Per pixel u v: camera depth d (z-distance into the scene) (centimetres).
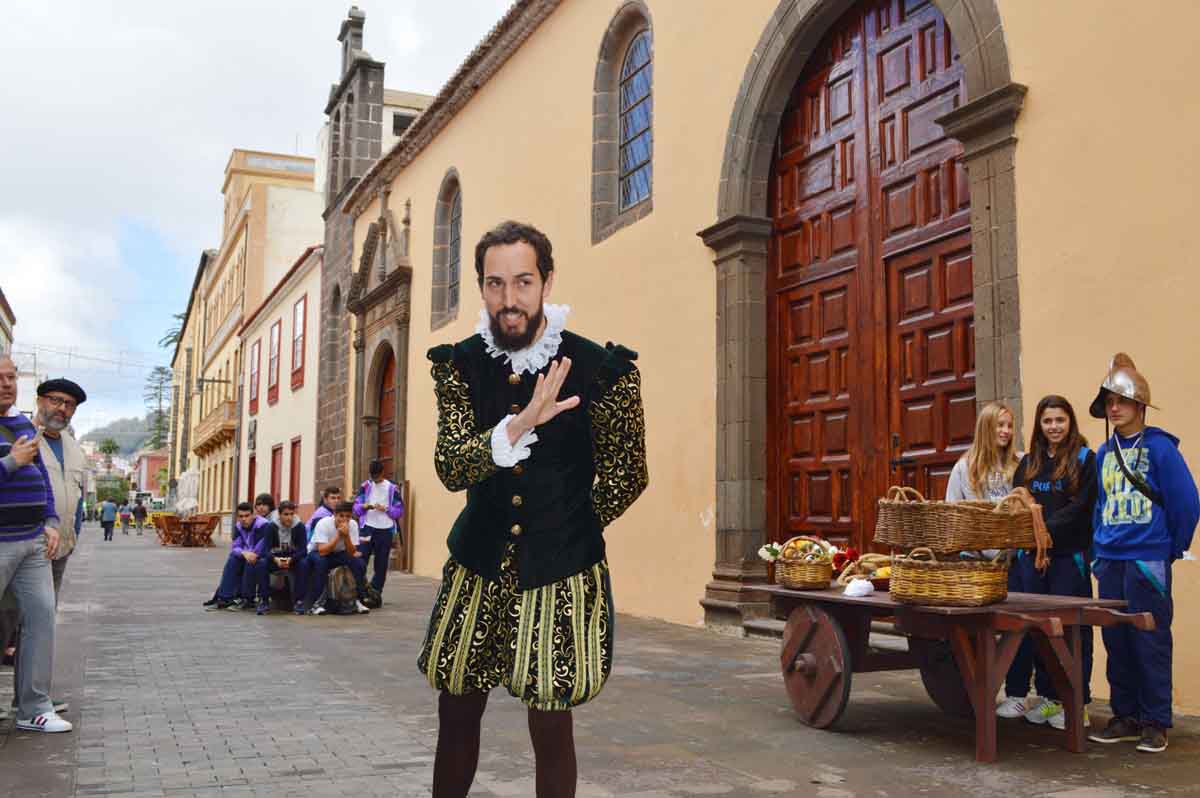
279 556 1077
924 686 555
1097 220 557
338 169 2364
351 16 2322
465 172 1565
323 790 369
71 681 620
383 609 1127
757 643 786
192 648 779
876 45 780
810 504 830
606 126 1148
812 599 482
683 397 954
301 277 2691
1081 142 569
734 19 909
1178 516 427
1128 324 536
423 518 1689
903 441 733
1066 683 425
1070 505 465
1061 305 575
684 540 940
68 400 551
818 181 841
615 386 239
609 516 242
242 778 387
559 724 235
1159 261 522
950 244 697
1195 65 511
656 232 1014
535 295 235
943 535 420
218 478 4431
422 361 1728
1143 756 417
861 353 781
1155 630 425
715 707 530
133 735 465
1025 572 491
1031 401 590
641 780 385
